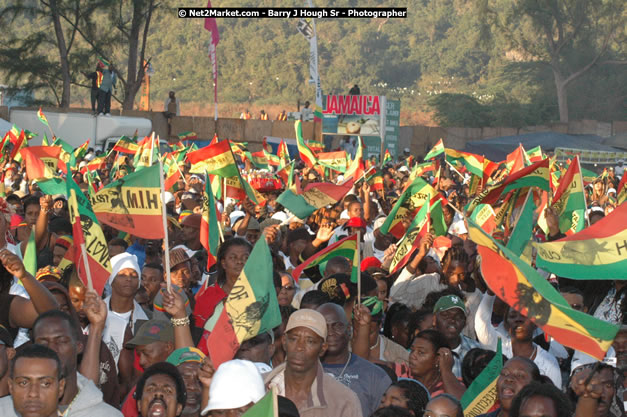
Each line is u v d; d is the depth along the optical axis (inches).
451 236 462.9
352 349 284.0
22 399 192.9
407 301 371.6
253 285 241.6
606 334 217.0
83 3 2012.8
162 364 223.5
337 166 852.0
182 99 5472.4
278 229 409.4
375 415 211.6
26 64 1914.4
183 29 5905.5
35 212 420.5
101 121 1382.9
